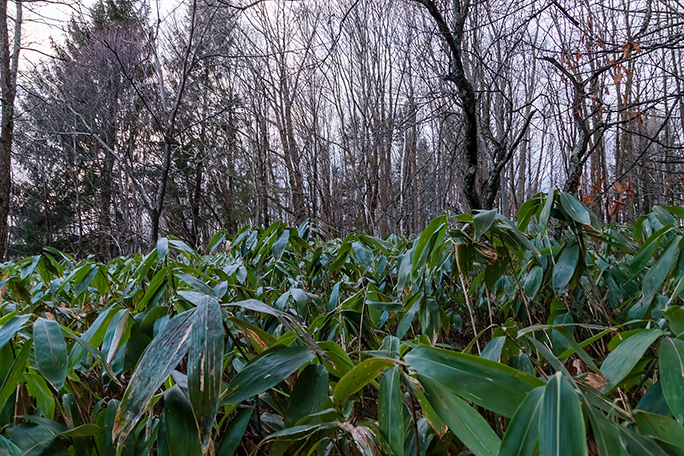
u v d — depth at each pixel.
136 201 8.44
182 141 8.55
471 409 0.40
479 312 1.38
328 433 0.47
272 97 9.41
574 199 0.88
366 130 8.65
